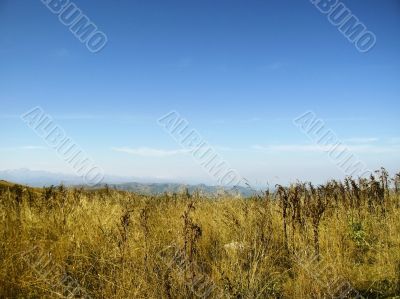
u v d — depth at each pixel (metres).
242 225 7.21
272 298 5.37
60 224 6.96
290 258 6.48
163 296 4.91
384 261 6.36
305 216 7.62
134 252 5.88
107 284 5.14
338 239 7.13
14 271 5.27
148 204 8.28
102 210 8.09
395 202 9.87
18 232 6.19
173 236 6.81
